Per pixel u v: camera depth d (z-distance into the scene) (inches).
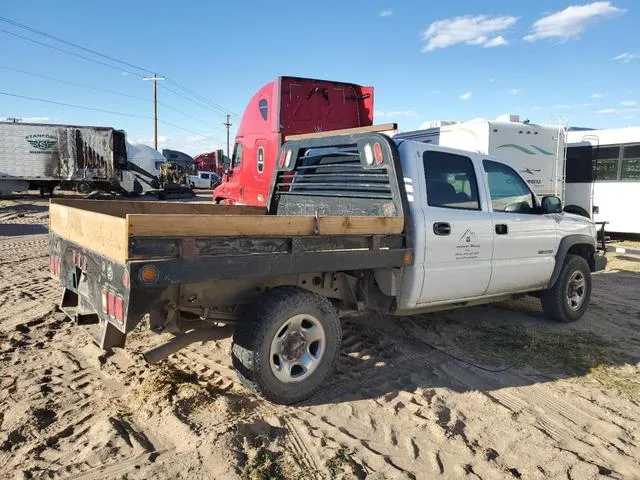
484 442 143.4
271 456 130.8
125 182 1181.1
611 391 178.7
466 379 185.0
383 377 183.8
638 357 212.1
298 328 160.1
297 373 161.9
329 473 124.9
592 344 225.3
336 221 161.8
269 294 158.7
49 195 1151.6
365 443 139.6
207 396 159.8
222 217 138.3
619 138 567.5
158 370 178.9
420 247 188.2
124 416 147.4
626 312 282.5
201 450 130.5
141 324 221.0
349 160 213.5
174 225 131.3
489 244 214.1
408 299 190.7
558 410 163.8
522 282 234.1
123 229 127.5
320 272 168.7
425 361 200.1
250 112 455.2
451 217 199.9
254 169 447.2
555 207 240.2
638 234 603.8
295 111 416.2
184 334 160.4
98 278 146.7
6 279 324.2
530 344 221.6
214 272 137.6
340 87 434.6
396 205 184.2
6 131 1074.7
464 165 215.2
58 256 187.0
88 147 1121.4
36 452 129.7
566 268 252.7
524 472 130.0
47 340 207.8
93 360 187.6
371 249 173.3
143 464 125.0
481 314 269.3
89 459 126.5
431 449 138.4
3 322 228.8
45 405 153.8
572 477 128.5
